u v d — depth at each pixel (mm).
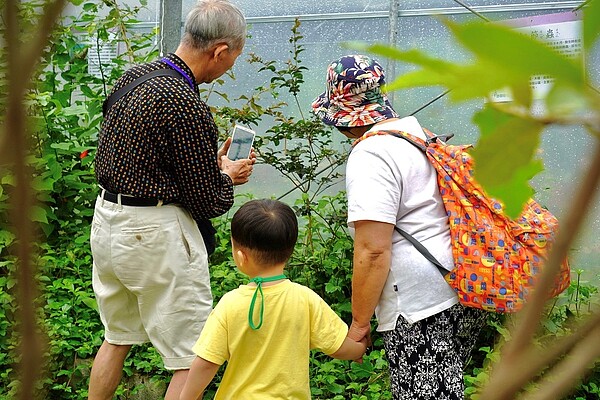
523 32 251
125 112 2947
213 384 4039
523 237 2541
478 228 2555
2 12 253
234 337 2742
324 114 2855
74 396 3924
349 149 5305
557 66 249
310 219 4738
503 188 283
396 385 2752
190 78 3059
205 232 3277
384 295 2719
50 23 258
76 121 5109
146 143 2914
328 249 4672
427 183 2658
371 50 282
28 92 263
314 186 5387
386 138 2684
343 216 4656
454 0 4988
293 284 2820
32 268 303
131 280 3055
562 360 280
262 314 2730
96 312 4418
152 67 3021
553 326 3557
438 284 2615
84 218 5082
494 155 276
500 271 2523
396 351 2719
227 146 3436
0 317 3859
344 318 4539
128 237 2996
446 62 268
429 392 2654
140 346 4234
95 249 3133
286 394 2756
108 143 3010
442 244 2627
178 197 3002
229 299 2775
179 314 3068
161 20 4945
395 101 4602
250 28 5125
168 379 4059
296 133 4805
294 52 5363
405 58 277
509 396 276
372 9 5297
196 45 3049
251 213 2766
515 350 279
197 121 2918
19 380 318
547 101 254
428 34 5113
